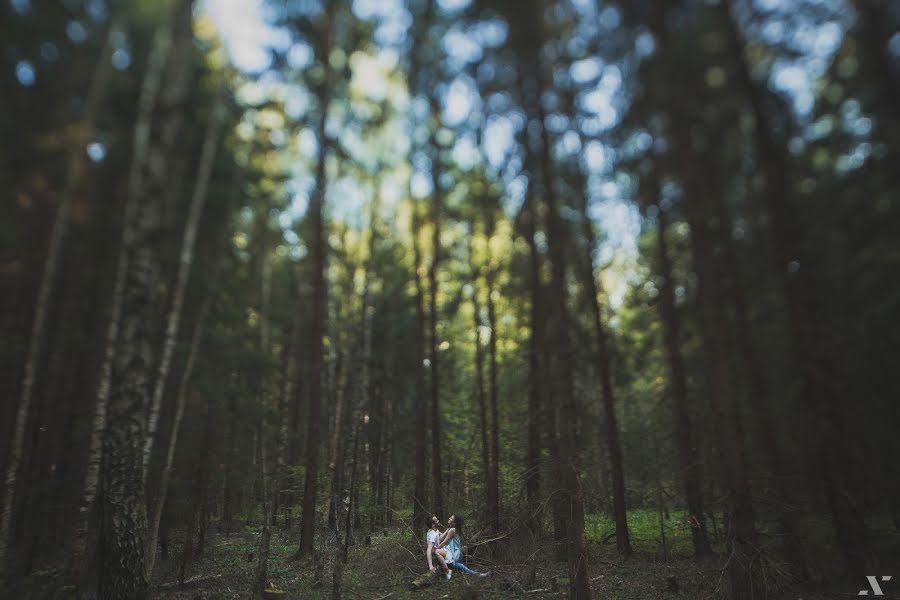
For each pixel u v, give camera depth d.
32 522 8.71
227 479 13.31
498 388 16.53
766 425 8.95
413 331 19.28
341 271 19.12
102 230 10.63
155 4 8.09
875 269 8.64
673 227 14.26
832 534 8.19
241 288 16.94
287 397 14.98
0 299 9.14
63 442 10.16
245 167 14.58
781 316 10.13
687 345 13.67
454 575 9.30
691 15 11.93
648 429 13.08
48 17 7.82
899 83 9.04
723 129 11.98
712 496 8.59
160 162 8.18
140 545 6.91
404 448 15.94
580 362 14.28
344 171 16.45
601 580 9.53
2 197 8.23
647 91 12.59
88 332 10.50
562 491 7.82
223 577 9.95
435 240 15.97
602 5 12.95
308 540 11.60
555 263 9.14
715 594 7.68
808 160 10.66
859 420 8.34
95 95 8.45
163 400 12.18
